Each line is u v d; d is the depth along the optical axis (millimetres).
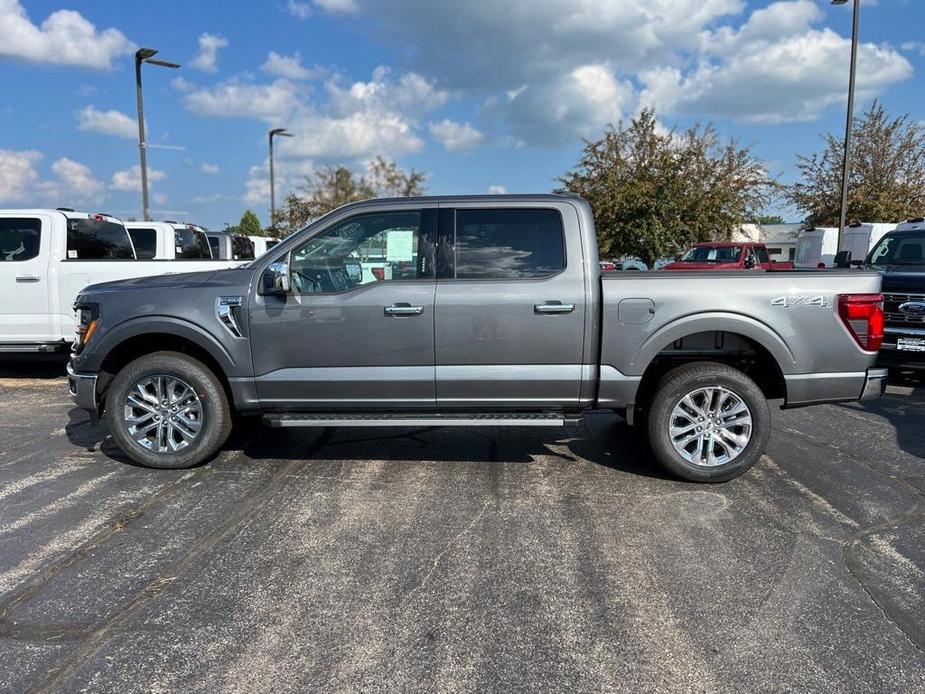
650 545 3811
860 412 7066
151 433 5070
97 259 8586
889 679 2645
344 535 3928
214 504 4387
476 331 4688
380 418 4801
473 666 2713
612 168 26812
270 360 4824
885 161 26359
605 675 2660
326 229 4816
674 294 4629
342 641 2877
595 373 4742
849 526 4086
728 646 2854
